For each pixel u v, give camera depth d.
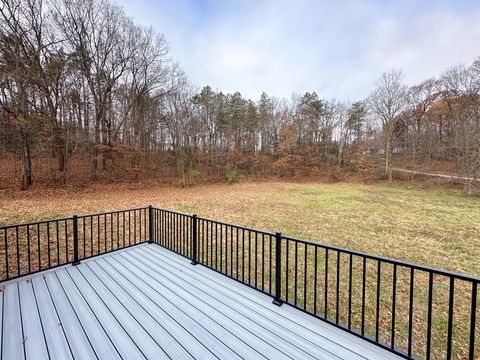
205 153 21.27
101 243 5.16
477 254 5.06
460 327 2.69
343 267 4.32
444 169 19.09
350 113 24.47
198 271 3.33
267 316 2.32
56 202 9.46
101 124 14.95
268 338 2.00
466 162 15.41
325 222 7.62
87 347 1.86
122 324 2.16
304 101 25.38
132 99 16.58
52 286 2.81
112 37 15.06
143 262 3.60
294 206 10.45
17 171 12.73
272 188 17.97
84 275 3.12
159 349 1.85
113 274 3.18
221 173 22.12
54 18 12.41
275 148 25.47
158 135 18.14
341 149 24.89
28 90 11.20
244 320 2.25
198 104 20.94
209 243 5.51
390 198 13.21
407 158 21.14
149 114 17.55
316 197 13.41
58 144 12.53
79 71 13.62
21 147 11.72
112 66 15.37
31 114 11.24
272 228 6.89
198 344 1.91
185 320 2.23
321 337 2.01
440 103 19.59
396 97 20.50
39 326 2.10
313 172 24.97
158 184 16.48
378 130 21.98
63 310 2.35
